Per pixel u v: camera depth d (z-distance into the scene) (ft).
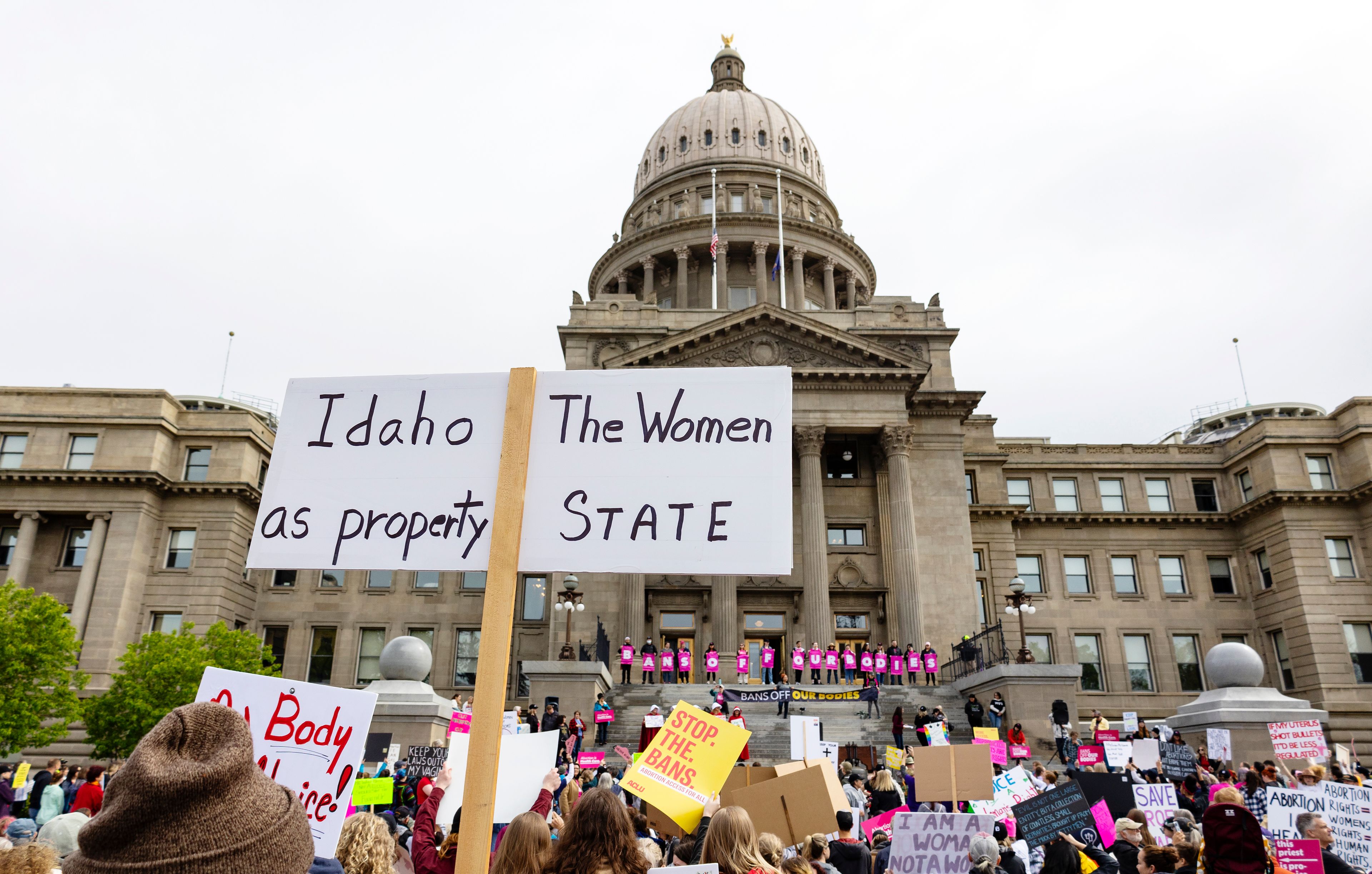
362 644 194.29
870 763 115.44
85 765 148.77
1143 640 204.03
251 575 194.90
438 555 19.90
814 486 172.65
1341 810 39.91
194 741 9.78
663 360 178.19
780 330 179.22
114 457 180.04
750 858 20.88
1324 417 198.70
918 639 164.76
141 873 8.76
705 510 19.95
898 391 179.11
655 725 98.68
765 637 172.04
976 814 36.86
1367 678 180.45
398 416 20.92
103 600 171.94
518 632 191.93
